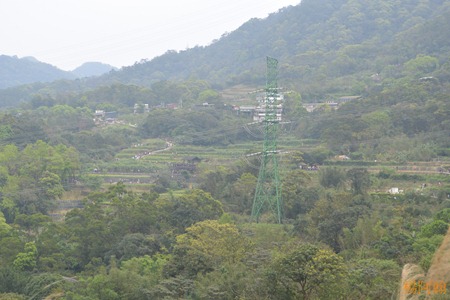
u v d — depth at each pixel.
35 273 70.75
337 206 80.44
